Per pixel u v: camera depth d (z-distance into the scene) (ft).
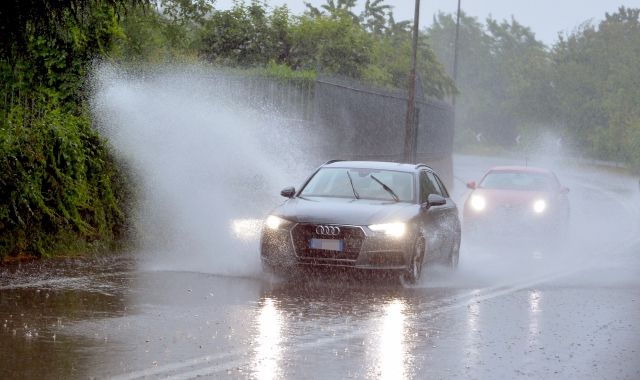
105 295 49.34
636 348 40.50
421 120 177.99
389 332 41.98
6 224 61.41
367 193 63.16
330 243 56.08
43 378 31.89
